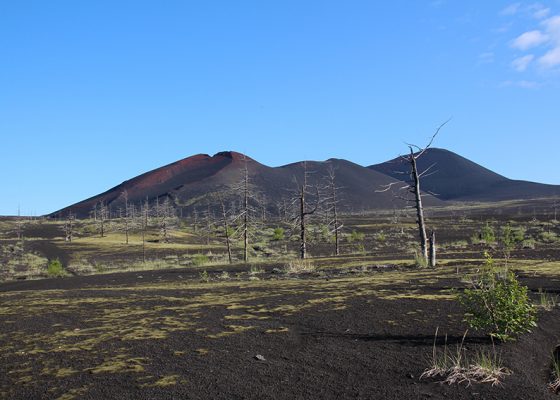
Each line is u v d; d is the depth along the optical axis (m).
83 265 67.31
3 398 7.68
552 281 16.81
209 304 15.48
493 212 182.00
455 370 7.86
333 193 55.16
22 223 156.00
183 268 42.34
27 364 9.36
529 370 8.09
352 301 14.34
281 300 15.54
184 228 137.62
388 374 8.05
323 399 7.19
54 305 16.89
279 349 9.77
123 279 32.75
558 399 6.98
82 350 10.14
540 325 10.56
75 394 7.66
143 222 139.50
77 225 148.50
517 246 46.66
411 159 29.91
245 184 52.78
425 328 10.63
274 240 89.31
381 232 94.50
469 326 10.52
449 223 109.75
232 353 9.55
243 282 24.16
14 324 13.38
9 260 74.31
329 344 9.93
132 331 11.72
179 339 10.75
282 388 7.64
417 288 16.34
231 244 84.69
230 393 7.50
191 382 8.00
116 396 7.51
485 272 14.53
